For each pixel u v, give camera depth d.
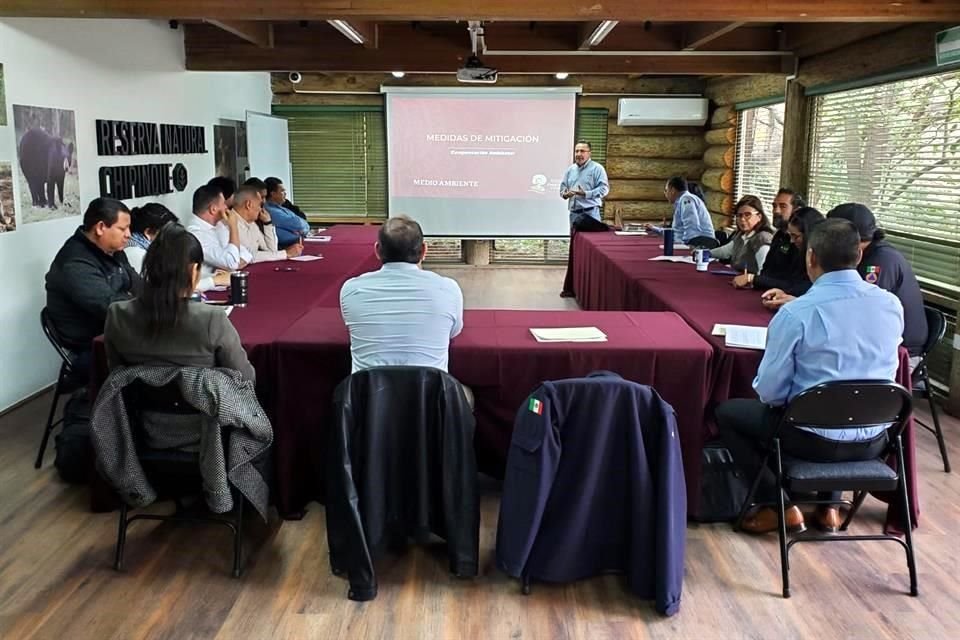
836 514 2.81
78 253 3.24
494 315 3.22
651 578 2.32
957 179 4.48
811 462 2.42
